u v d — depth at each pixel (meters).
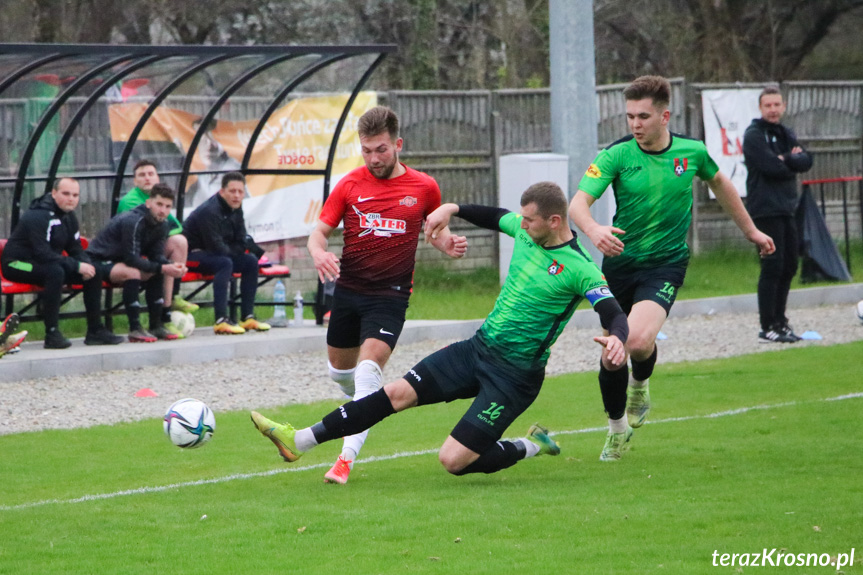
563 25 42.66
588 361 30.67
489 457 16.69
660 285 18.38
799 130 54.16
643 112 18.03
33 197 32.16
